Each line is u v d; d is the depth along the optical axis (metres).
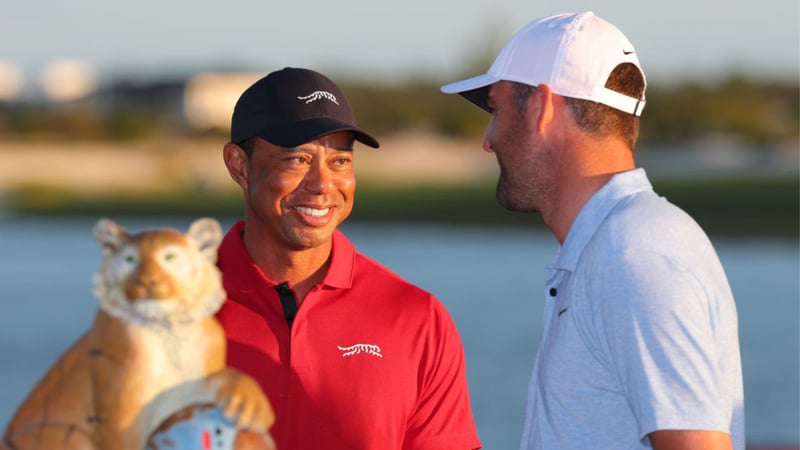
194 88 199.38
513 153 5.48
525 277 75.00
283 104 6.04
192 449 4.16
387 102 181.00
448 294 64.88
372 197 165.12
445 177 176.00
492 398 32.81
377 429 6.07
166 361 4.25
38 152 181.75
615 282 4.77
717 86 185.12
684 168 175.00
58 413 4.18
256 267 6.15
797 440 27.41
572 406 5.04
